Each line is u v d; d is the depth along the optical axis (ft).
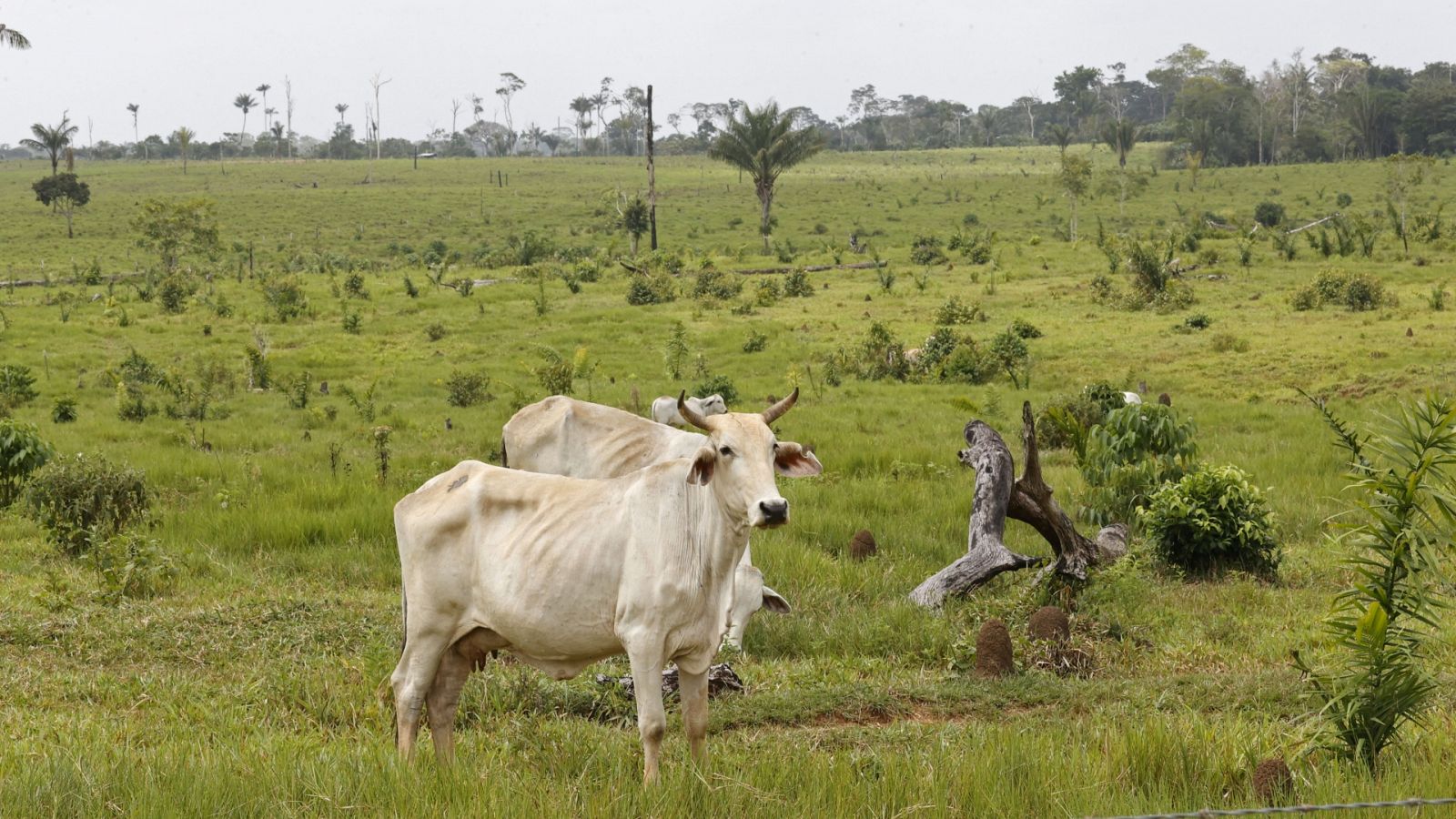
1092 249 263.90
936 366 131.64
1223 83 559.79
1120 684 34.01
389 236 387.55
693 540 23.61
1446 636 38.01
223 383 133.80
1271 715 31.12
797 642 40.70
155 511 61.87
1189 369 127.65
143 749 26.11
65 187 386.11
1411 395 105.29
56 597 41.39
